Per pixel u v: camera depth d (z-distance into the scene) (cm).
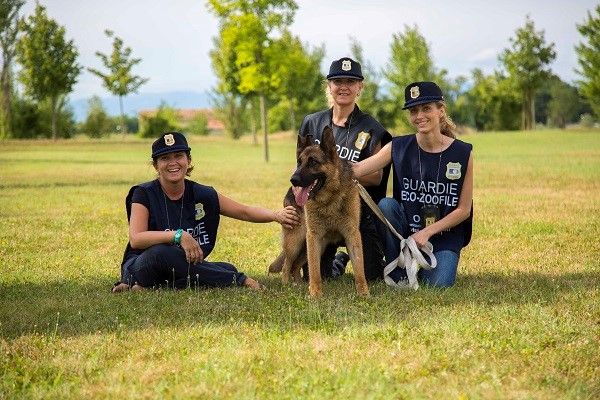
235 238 957
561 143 4138
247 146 5259
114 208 1359
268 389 368
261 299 591
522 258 783
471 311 531
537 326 484
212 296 607
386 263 686
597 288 612
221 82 5491
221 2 3023
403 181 686
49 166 2828
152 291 628
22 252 868
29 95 5928
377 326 492
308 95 6081
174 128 7738
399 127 5922
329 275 713
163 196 666
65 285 667
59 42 5816
